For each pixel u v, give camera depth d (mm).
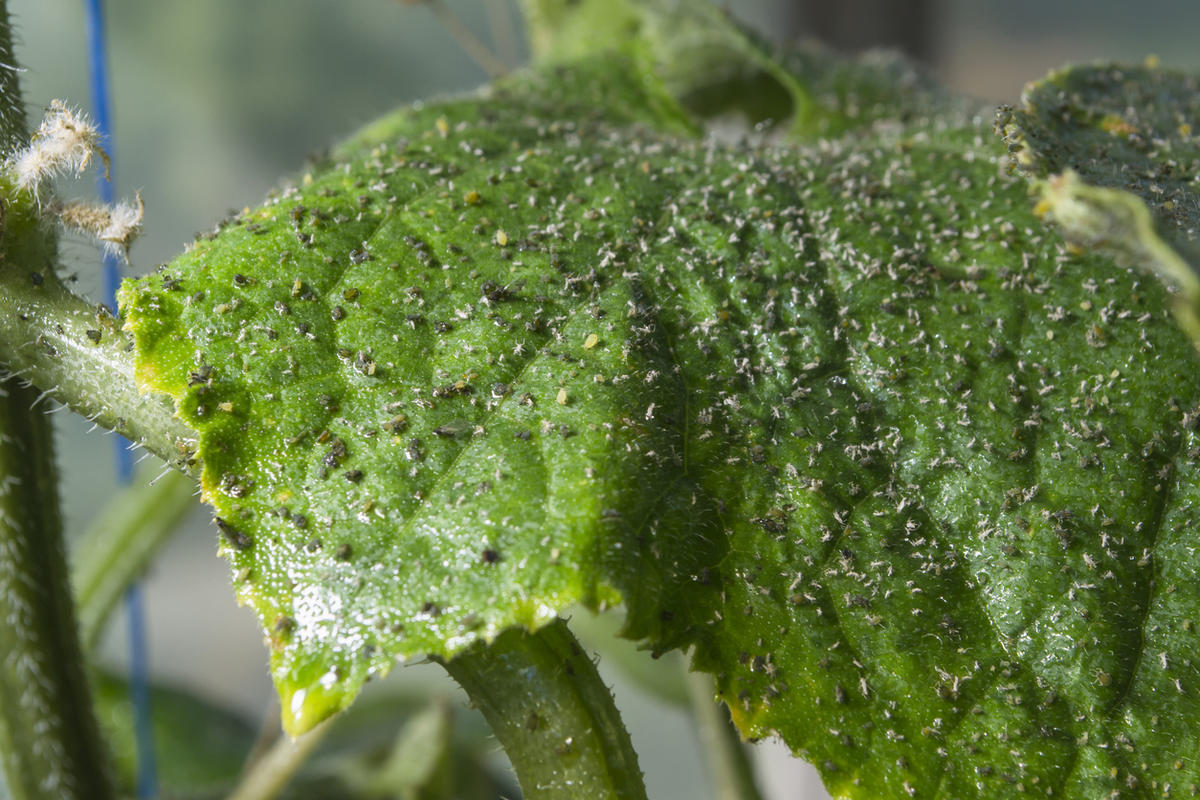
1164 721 257
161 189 531
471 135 276
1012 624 259
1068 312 267
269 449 253
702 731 331
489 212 266
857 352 265
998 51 620
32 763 280
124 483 343
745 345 263
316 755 388
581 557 250
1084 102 281
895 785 255
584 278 263
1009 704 257
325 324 258
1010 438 263
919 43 608
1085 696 258
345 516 252
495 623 248
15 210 259
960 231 271
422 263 261
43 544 278
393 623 249
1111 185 261
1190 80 292
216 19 514
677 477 257
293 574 250
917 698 257
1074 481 262
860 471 261
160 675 422
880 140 291
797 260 268
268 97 538
